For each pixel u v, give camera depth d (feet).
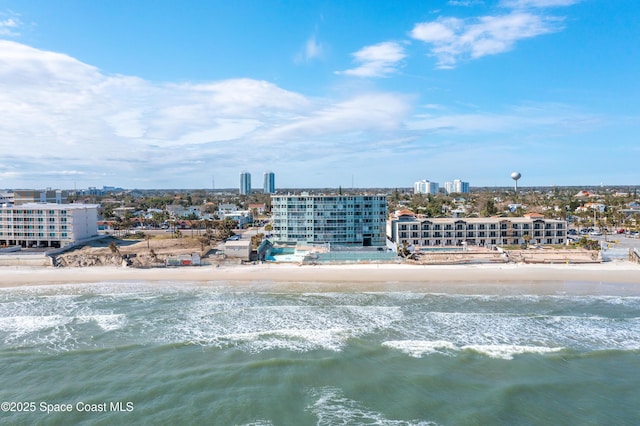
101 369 155.63
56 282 287.89
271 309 222.69
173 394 139.13
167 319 207.31
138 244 408.67
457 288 266.16
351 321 203.82
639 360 162.09
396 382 146.41
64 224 408.87
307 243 414.00
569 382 146.20
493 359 162.81
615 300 237.66
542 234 425.69
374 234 419.74
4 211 409.90
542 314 213.05
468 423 123.75
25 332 189.98
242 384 145.18
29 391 141.18
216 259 347.36
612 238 481.05
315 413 128.77
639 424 123.65
